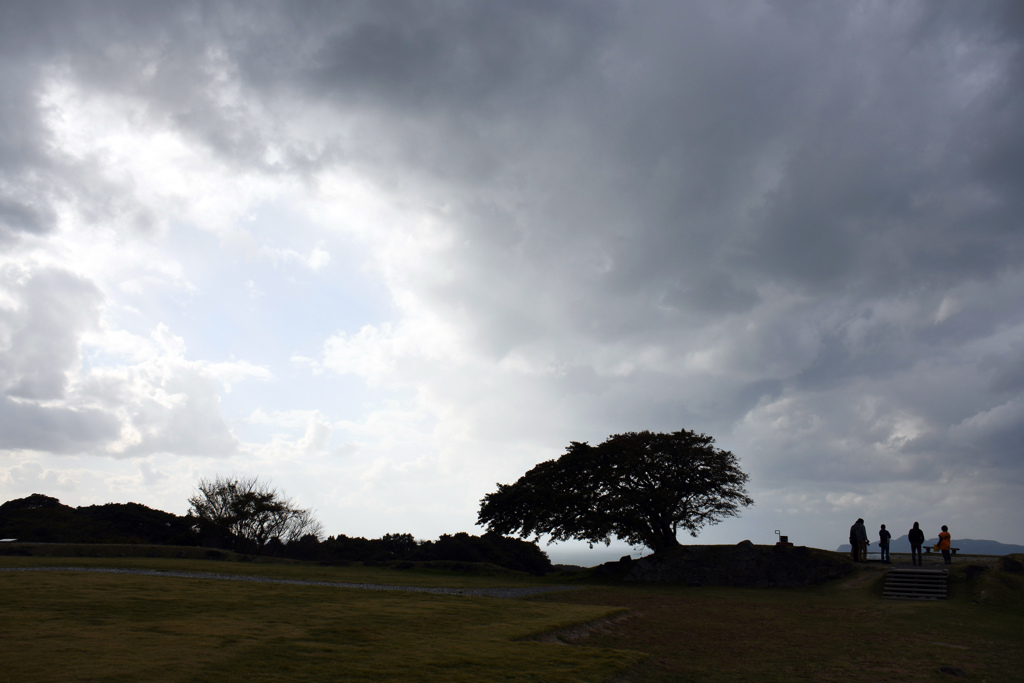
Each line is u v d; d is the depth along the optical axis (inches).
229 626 637.3
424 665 521.3
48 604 703.7
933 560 1624.0
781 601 1255.5
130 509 2411.4
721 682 598.5
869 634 893.2
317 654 534.9
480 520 1907.0
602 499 1795.0
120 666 453.1
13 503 2377.0
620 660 605.0
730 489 1808.6
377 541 2546.8
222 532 2022.6
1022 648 825.5
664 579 1626.5
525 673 522.9
